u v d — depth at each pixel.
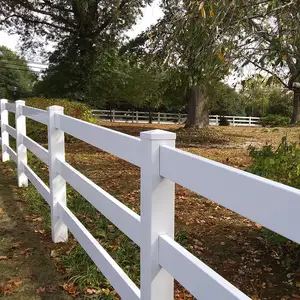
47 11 18.89
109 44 19.45
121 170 7.04
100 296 2.57
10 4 18.38
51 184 3.46
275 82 4.36
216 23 3.53
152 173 1.61
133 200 4.98
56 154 3.42
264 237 3.91
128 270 2.98
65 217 3.26
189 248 3.65
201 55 3.82
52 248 3.33
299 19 3.68
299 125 15.85
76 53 19.05
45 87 20.23
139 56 16.16
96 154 9.10
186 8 3.87
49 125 3.40
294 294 3.01
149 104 33.19
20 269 2.95
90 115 12.21
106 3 17.53
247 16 3.67
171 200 1.64
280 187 1.00
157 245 1.63
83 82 19.56
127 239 3.59
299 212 0.94
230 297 1.17
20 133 5.31
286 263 3.43
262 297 2.96
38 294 2.60
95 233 3.70
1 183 5.54
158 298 1.65
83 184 2.71
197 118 17.59
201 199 5.33
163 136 1.61
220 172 1.23
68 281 2.77
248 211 1.11
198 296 1.34
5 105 6.97
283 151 3.57
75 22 18.98
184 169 1.43
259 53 3.79
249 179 1.11
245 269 3.37
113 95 27.80
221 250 3.69
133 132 17.33
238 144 13.67
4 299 2.53
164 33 4.92
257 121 31.00
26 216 4.19
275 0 3.54
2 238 3.56
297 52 3.77
